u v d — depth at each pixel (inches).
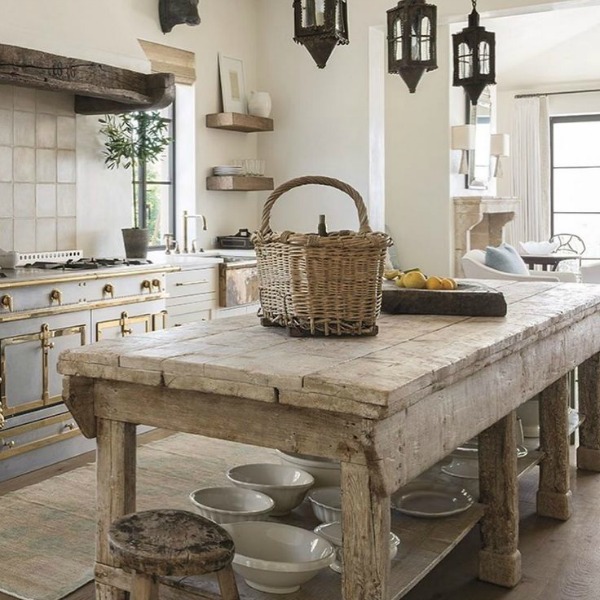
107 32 185.2
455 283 120.4
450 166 319.9
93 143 203.9
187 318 208.7
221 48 251.4
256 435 79.0
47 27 168.7
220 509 99.8
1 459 149.5
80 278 163.3
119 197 212.7
